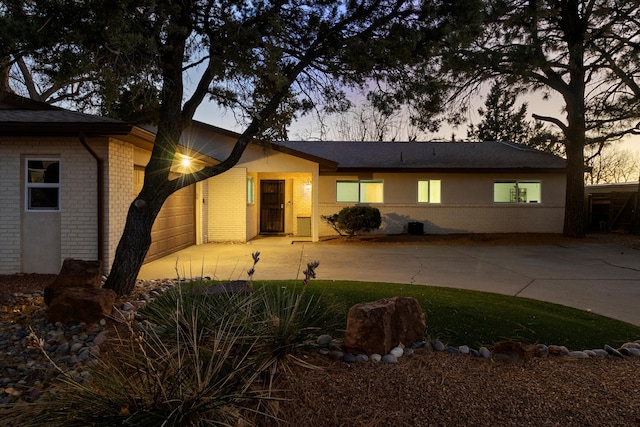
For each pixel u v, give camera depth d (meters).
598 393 2.88
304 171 14.01
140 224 5.53
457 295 5.94
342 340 3.62
